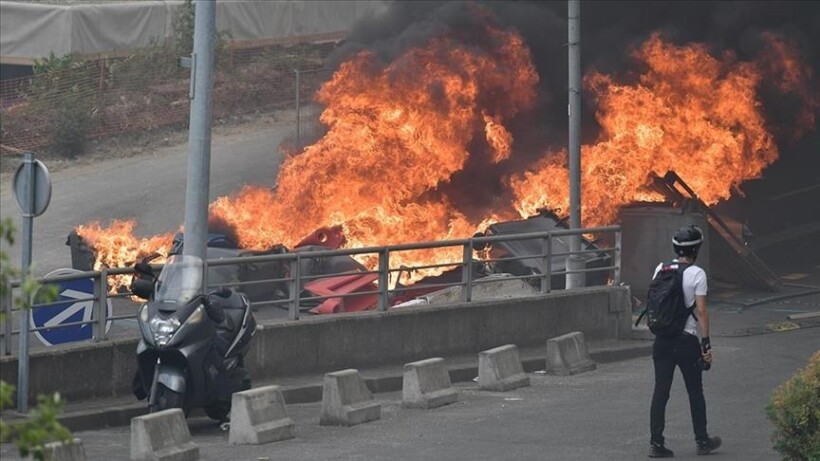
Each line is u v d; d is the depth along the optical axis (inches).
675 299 1599.4
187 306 1775.3
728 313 3235.7
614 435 1791.3
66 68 5305.1
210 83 2145.7
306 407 2126.0
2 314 844.0
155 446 1588.3
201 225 2140.7
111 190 4645.7
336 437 1806.1
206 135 2144.4
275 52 6063.0
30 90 5295.3
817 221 4500.5
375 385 2285.9
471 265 2603.3
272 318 2827.3
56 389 1955.0
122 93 5388.8
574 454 1653.5
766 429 1828.2
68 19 5423.2
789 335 2920.8
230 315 1863.9
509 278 2701.8
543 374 2438.5
